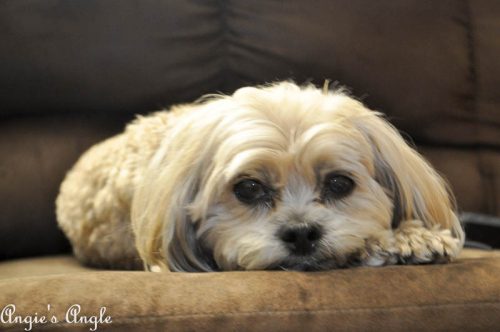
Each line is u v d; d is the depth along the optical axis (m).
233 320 1.10
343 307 1.12
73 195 1.94
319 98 1.52
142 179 1.61
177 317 1.09
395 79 2.27
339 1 2.25
